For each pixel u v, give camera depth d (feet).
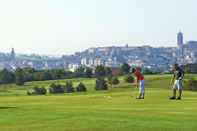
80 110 118.42
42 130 85.46
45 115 107.86
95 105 136.77
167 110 117.08
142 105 134.41
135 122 93.15
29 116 106.42
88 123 92.53
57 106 134.41
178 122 92.94
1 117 105.19
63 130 84.99
